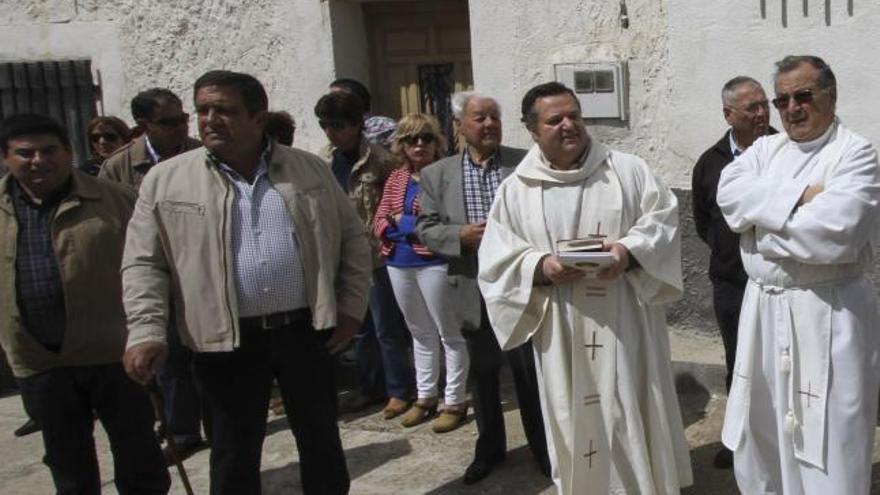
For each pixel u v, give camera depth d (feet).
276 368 13.66
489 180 16.33
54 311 14.30
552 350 14.51
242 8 24.18
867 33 18.44
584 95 21.02
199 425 19.34
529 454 17.87
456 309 16.65
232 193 13.19
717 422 18.49
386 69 24.52
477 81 22.08
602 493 14.48
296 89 23.99
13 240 14.19
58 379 14.44
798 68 12.80
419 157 18.44
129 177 18.72
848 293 13.03
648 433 14.43
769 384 13.69
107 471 18.72
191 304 13.19
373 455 18.56
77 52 25.81
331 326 13.44
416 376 20.31
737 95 15.67
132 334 13.03
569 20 21.08
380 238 18.99
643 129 20.79
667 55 20.33
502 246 14.57
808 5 18.86
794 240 12.67
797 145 13.14
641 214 14.33
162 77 25.20
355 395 20.93
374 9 24.26
